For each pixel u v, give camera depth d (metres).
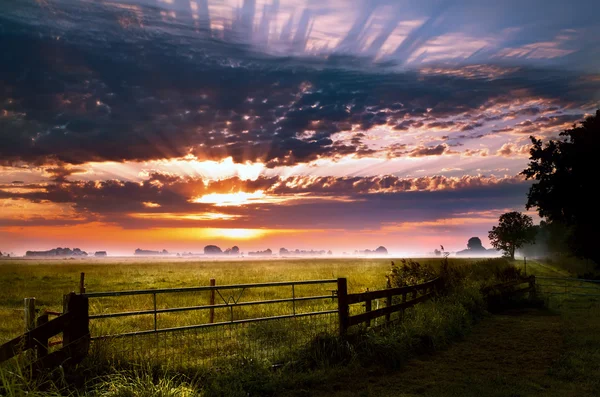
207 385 6.46
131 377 6.14
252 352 7.88
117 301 18.39
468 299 14.12
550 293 21.98
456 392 6.79
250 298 19.64
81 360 6.37
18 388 4.90
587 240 41.12
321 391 6.84
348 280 29.50
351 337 8.59
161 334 9.88
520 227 108.38
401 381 7.38
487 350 9.59
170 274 40.38
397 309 10.66
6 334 11.60
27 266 59.19
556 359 8.68
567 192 40.88
